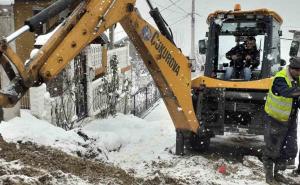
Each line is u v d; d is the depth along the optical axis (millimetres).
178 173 6762
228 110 7992
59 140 7715
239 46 8727
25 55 13195
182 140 8062
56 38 5082
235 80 7988
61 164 5336
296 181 6379
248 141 9562
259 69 8594
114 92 13266
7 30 9078
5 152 5414
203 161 7594
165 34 7145
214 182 6199
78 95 11914
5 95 4418
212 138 9797
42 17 4586
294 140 6320
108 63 15664
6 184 4055
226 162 7629
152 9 6969
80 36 5223
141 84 22609
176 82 7273
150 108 17516
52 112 10414
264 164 6348
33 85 4852
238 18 8289
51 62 4938
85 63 12328
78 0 5371
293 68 5809
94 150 7801
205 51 8898
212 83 7977
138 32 6422
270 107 6102
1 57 4488
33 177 4418
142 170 7094
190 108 7617
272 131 6152
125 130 10664
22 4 13211
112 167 5875
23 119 8836
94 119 12547
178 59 7289
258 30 8312
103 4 5520
